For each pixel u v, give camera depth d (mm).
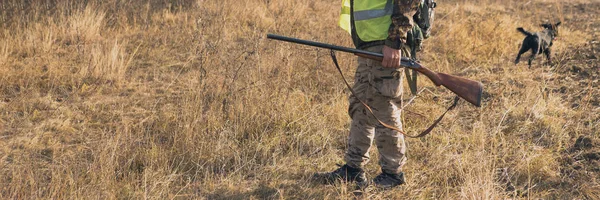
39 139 5215
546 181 4512
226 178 4500
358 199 4238
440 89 6793
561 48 8969
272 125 5449
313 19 10711
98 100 6332
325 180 4473
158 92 6648
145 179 4137
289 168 4734
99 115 5844
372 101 4137
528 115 5801
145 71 7441
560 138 5211
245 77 6504
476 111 6023
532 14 12430
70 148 5066
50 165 4684
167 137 5262
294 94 6230
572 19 11914
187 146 4902
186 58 7980
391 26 3832
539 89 6520
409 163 4816
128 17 9852
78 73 7086
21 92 6375
